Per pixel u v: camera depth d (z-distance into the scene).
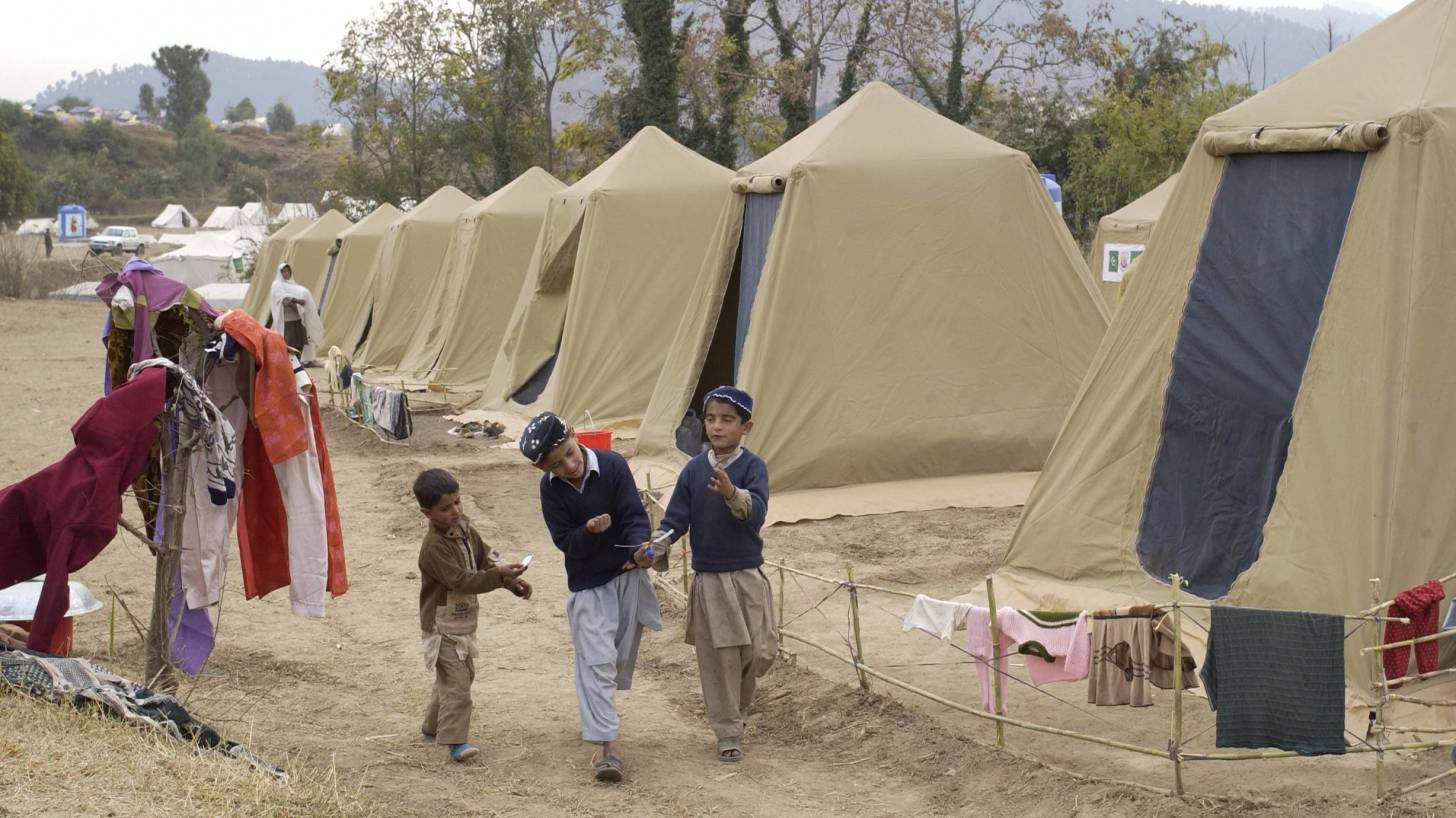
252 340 6.29
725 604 6.38
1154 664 5.88
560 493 6.17
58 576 5.79
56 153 138.50
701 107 39.00
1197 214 8.48
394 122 51.09
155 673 6.48
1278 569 7.44
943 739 6.46
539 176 23.56
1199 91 45.03
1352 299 7.41
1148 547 8.48
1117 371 8.96
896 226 12.69
